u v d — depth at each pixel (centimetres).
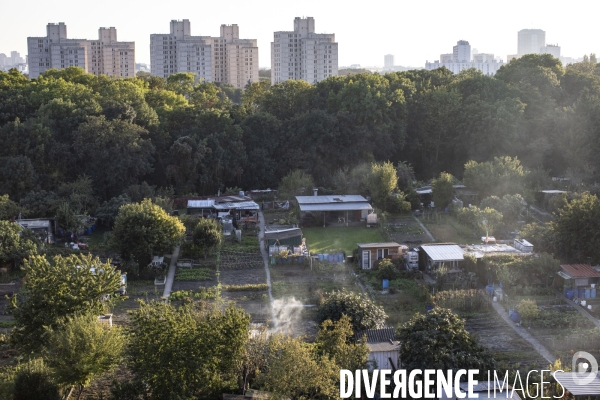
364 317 5406
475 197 10144
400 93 12769
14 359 5247
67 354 4244
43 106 11150
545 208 9775
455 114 12681
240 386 4603
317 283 7069
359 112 12406
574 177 11125
